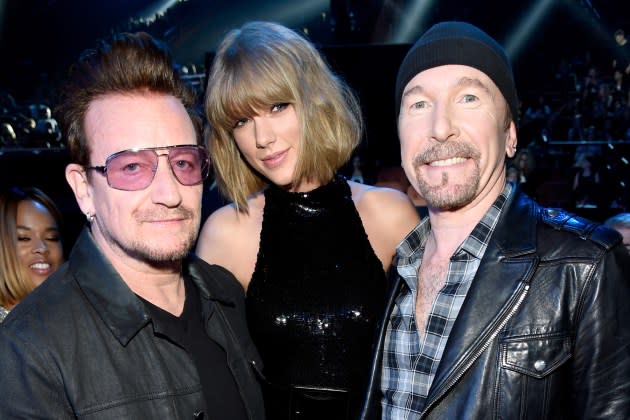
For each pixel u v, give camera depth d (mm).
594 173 6305
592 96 10680
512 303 1335
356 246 2031
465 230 1534
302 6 15969
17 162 5984
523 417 1274
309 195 2062
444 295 1476
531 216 1448
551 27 13391
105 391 1323
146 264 1465
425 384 1433
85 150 1439
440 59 1493
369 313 1948
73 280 1432
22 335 1300
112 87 1431
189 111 1546
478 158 1465
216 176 2160
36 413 1263
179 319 1524
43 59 15055
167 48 1515
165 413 1378
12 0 14562
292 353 1936
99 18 15562
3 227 2426
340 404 1912
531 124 9516
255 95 1876
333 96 2055
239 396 1586
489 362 1323
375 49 6312
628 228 2758
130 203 1392
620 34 12812
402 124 1560
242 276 2094
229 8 16141
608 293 1278
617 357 1248
